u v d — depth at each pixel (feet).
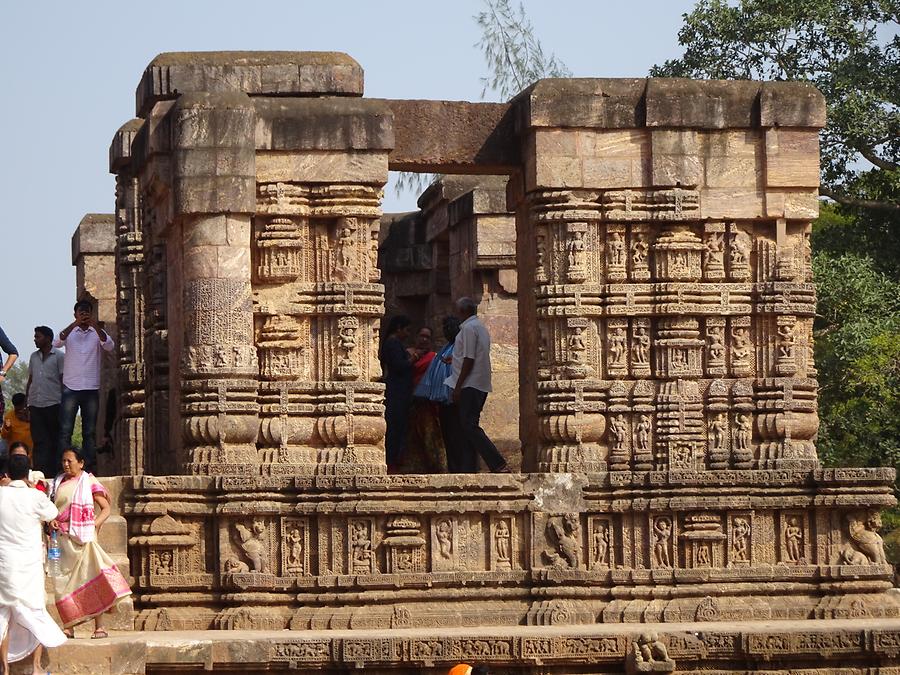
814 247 94.17
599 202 60.49
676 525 58.39
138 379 72.18
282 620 55.98
